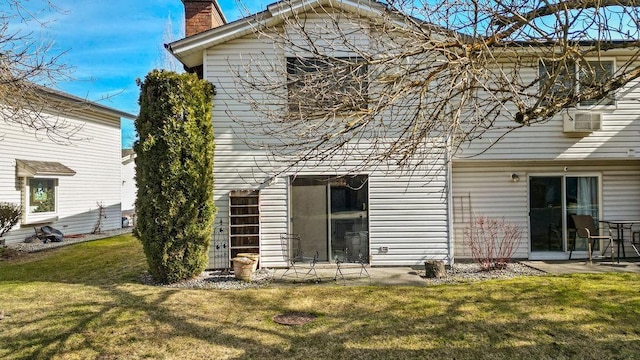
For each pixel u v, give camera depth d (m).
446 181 9.13
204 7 10.23
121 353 4.62
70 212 16.20
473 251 10.00
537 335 4.97
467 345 4.73
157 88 7.89
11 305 6.36
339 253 9.20
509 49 5.25
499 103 4.10
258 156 9.08
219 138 9.04
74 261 10.49
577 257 10.23
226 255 9.11
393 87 4.34
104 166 18.39
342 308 6.14
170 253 7.80
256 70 8.49
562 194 10.30
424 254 9.17
